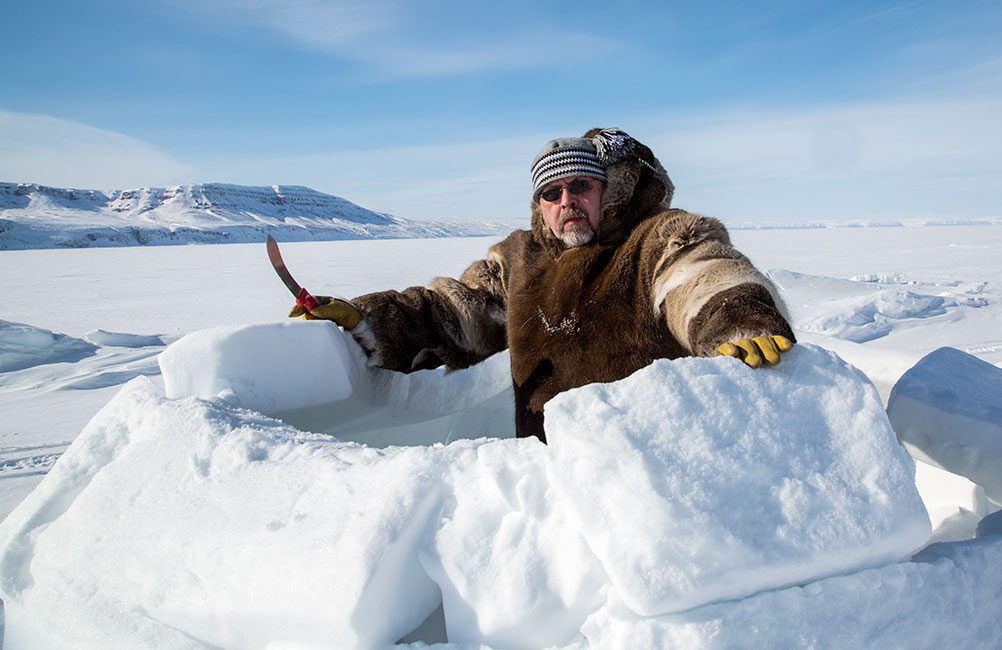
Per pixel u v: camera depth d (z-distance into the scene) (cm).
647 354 176
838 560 90
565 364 191
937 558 103
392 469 105
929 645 96
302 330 174
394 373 213
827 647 86
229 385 160
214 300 1592
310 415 187
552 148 192
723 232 167
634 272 180
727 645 81
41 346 836
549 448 94
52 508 135
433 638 100
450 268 2605
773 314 124
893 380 166
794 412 101
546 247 209
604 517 87
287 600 93
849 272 1792
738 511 88
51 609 115
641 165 194
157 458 129
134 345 915
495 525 95
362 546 92
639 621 82
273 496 110
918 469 181
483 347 230
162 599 107
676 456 90
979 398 142
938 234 5594
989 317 864
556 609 88
